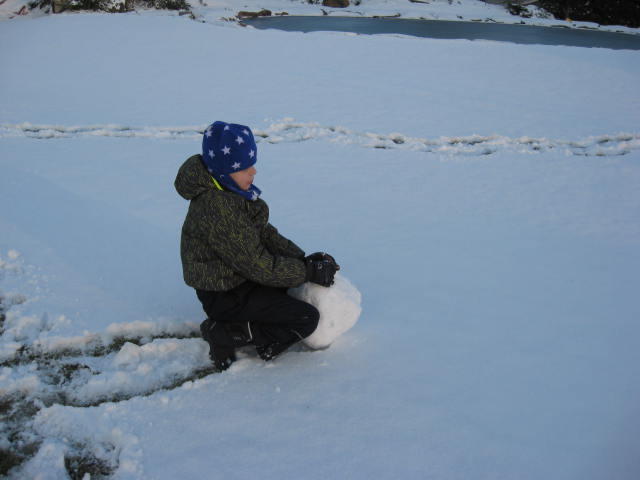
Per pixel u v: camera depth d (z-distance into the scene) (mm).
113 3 19641
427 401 2715
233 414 2598
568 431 2549
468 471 2318
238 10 22281
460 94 9367
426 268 4086
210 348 2848
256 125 7477
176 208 4953
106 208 4895
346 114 8039
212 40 12789
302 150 6629
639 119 8297
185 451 2389
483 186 5742
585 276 4047
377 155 6559
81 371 2883
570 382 2893
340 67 10859
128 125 7332
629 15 24859
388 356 3045
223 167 2436
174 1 21234
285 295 2703
